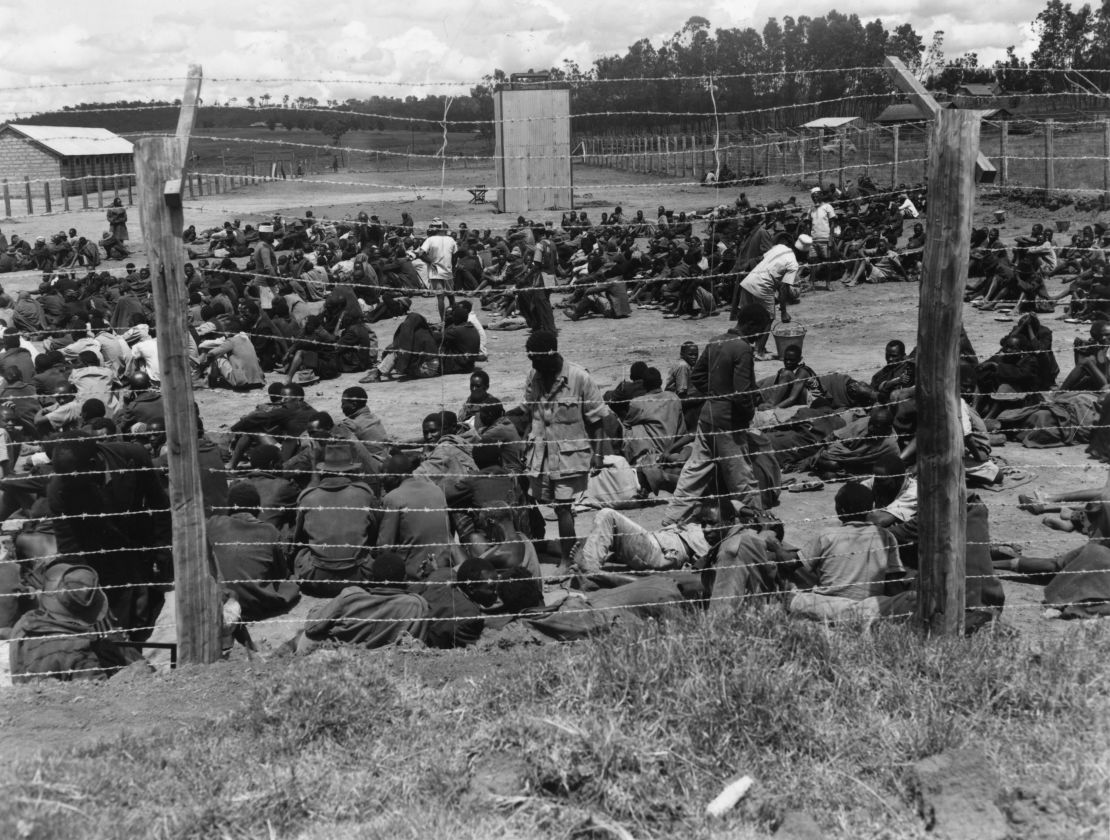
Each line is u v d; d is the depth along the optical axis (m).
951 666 5.07
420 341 16.52
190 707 5.34
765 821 4.26
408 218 32.41
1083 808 4.17
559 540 8.62
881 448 10.12
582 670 5.05
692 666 4.93
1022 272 18.88
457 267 23.73
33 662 6.01
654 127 76.44
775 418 10.80
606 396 11.06
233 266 24.59
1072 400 10.96
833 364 15.82
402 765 4.63
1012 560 7.71
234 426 11.12
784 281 16.53
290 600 7.74
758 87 82.31
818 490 10.01
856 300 21.48
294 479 9.66
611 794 4.31
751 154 53.81
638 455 10.62
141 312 18.91
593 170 74.62
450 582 6.65
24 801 4.29
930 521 5.46
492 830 4.18
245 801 4.34
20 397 12.16
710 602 6.26
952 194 5.18
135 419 11.02
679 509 8.13
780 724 4.66
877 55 106.50
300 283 23.50
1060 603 6.43
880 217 27.41
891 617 5.79
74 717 5.26
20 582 6.80
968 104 53.78
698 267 21.19
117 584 6.96
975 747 4.50
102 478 6.95
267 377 17.22
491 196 53.00
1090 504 8.09
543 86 43.03
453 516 8.57
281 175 74.75
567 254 26.20
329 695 5.04
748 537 6.56
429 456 8.84
